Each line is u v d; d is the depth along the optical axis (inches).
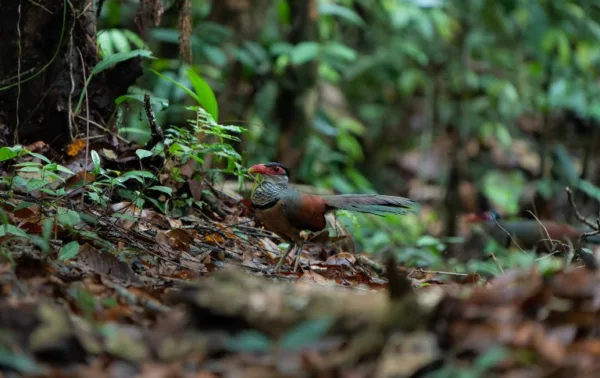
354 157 760.3
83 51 413.1
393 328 199.3
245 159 473.4
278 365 184.1
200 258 332.8
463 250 520.1
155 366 186.5
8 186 342.0
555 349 187.9
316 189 581.3
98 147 400.5
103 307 228.8
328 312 206.4
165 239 341.7
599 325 201.6
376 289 310.0
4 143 389.7
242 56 636.7
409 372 183.8
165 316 226.4
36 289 228.5
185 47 454.6
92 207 349.7
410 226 629.6
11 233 285.1
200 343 197.3
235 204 445.1
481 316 202.8
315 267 368.2
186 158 404.5
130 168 397.4
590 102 846.5
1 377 176.2
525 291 209.5
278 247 391.9
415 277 389.7
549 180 762.8
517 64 900.0
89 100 415.5
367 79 894.4
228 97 660.1
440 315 203.3
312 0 672.4
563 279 214.4
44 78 401.7
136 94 431.8
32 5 390.9
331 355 191.9
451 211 773.9
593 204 714.8
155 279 283.3
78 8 407.2
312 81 669.3
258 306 208.1
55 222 307.6
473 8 853.8
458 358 194.5
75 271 263.6
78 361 189.6
